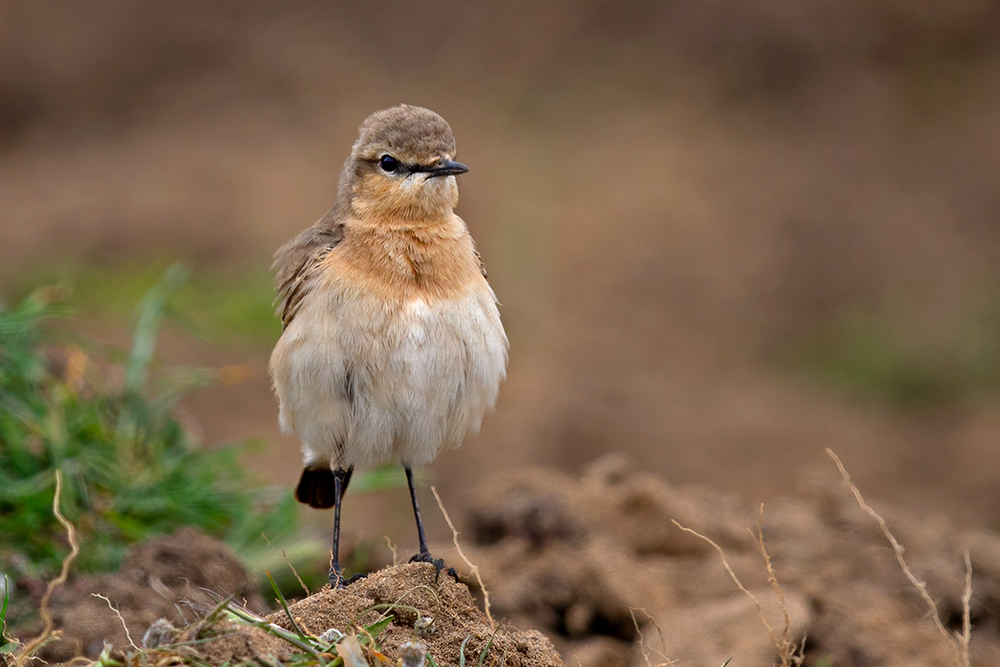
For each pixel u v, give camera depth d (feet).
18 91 76.69
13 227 61.00
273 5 85.25
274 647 18.92
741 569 31.27
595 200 67.67
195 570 26.91
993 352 55.57
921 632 28.78
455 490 42.75
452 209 25.75
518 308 58.13
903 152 72.18
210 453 33.53
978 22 80.48
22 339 31.78
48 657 23.93
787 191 69.10
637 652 29.04
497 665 20.83
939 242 63.67
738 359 55.57
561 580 30.58
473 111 76.84
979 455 47.96
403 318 24.36
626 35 83.61
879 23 81.00
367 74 79.82
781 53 80.69
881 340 56.59
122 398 33.71
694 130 75.51
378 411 24.53
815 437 49.37
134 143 72.79
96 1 82.74
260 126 74.64
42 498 28.73
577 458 46.75
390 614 21.33
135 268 56.65
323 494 28.48
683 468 45.91
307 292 25.35
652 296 59.62
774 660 27.43
